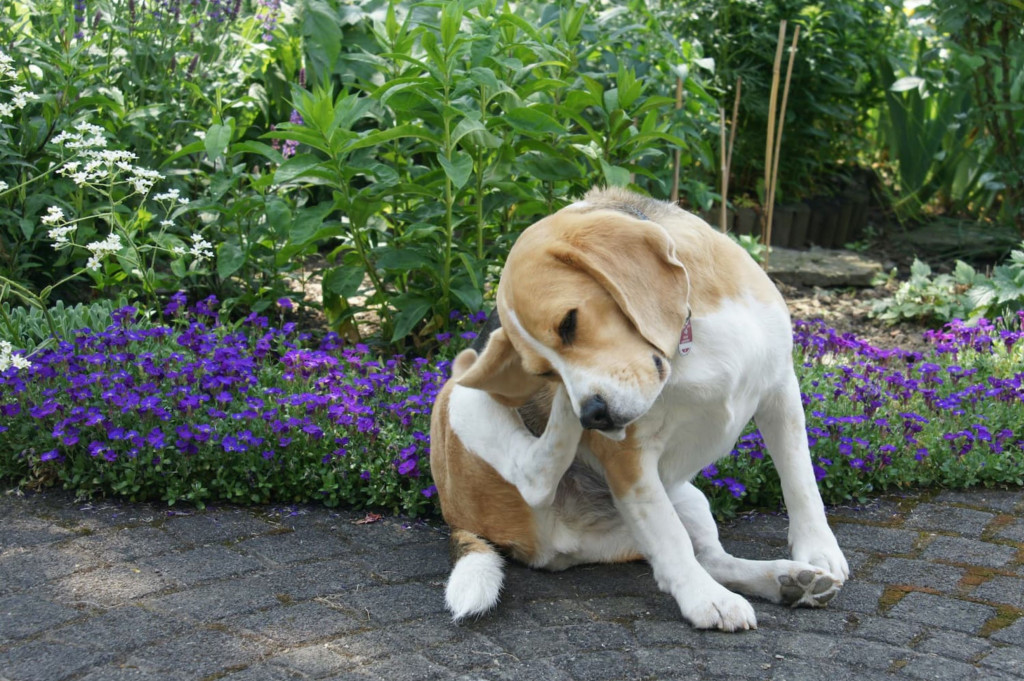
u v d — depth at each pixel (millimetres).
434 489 2281
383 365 2686
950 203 4457
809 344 2777
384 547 2191
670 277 1876
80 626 1969
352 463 2332
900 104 4406
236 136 3000
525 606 2037
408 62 2816
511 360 1938
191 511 2277
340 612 2014
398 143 2857
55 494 2314
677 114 3041
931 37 4367
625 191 2053
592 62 3373
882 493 2375
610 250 1862
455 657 1923
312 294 3111
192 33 3227
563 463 2016
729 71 3945
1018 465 2398
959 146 4309
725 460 2336
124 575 2082
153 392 2406
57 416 2354
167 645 1936
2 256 2799
